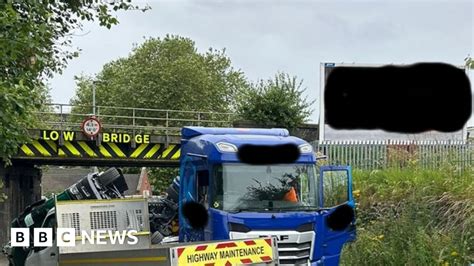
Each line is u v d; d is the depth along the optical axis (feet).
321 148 61.72
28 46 29.96
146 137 86.17
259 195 41.01
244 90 90.22
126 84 194.39
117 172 54.39
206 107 193.47
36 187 105.19
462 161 44.32
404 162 50.52
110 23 45.62
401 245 34.94
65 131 81.71
